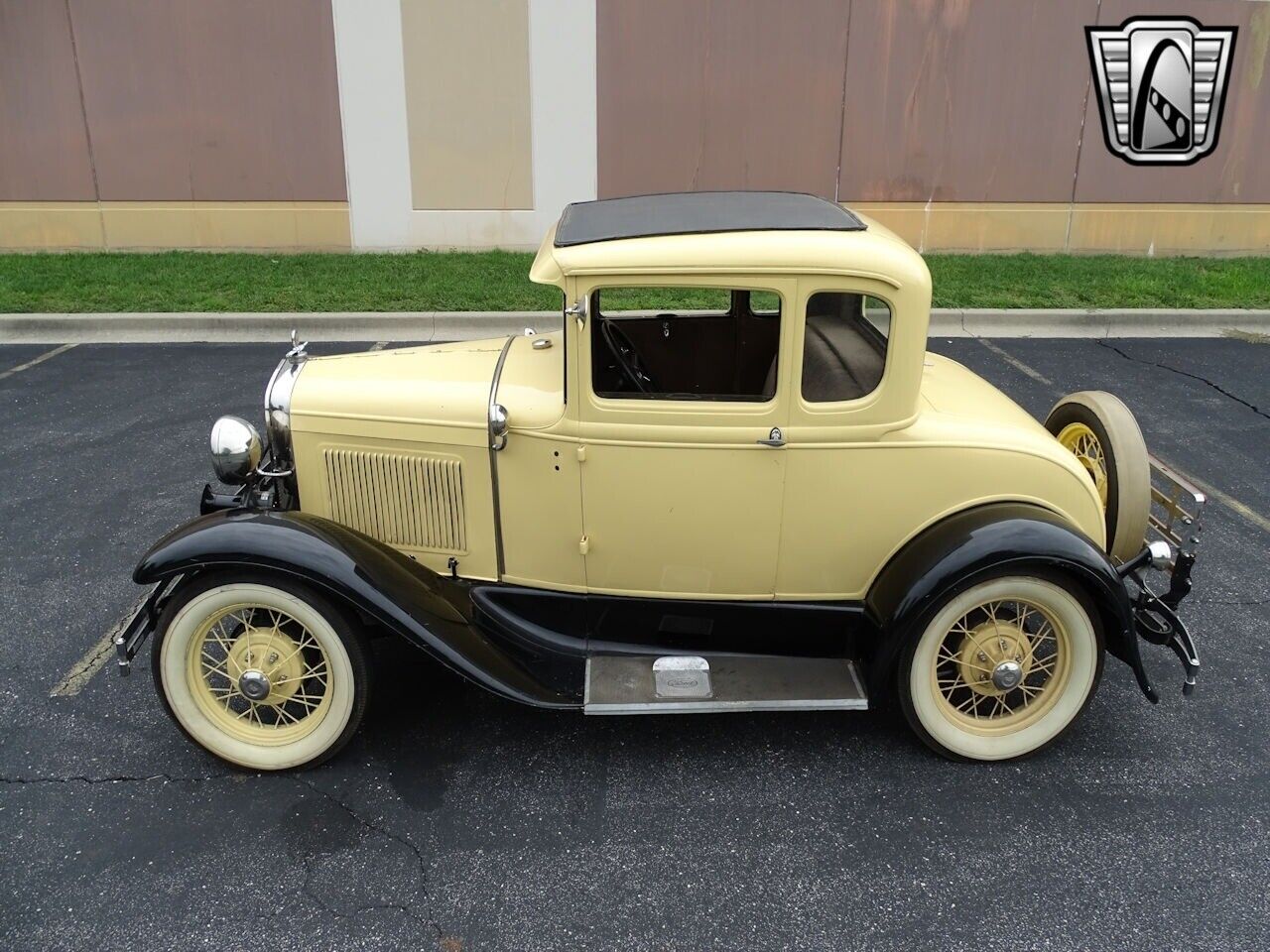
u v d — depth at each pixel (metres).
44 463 5.77
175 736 3.44
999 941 2.62
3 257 10.41
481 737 3.45
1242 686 3.78
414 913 2.70
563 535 3.34
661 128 10.59
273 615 3.17
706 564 3.33
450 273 9.88
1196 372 7.68
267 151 10.48
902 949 2.59
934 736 3.29
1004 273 10.23
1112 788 3.22
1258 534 5.04
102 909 2.70
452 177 10.66
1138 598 3.48
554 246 3.04
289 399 3.42
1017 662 3.24
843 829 3.03
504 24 10.10
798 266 2.89
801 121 10.63
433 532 3.45
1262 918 2.69
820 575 3.34
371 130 10.44
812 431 3.09
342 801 3.13
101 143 10.40
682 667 3.30
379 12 10.02
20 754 3.33
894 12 10.26
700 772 3.29
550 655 3.43
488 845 2.95
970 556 3.01
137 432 6.25
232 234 10.81
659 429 3.10
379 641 4.03
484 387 3.34
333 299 8.92
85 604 4.28
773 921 2.68
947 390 3.55
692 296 3.38
